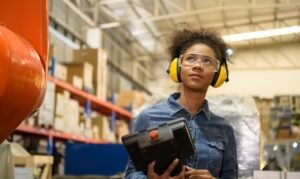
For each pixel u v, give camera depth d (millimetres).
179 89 1626
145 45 8711
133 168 1340
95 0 6320
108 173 3457
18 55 762
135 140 1136
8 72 728
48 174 2930
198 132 1384
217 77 1408
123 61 8680
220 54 1442
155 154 1130
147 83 9859
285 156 3768
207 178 1195
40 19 883
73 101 4113
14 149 2480
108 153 3502
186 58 1397
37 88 822
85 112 4566
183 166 1165
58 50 5676
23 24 884
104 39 7312
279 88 8367
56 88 3961
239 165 1998
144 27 7496
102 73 5082
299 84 8273
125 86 8883
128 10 6734
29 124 3268
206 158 1353
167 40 1535
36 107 866
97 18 6684
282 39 8070
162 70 9789
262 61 8539
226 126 1442
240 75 8539
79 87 4309
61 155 4410
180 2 6430
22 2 890
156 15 6562
